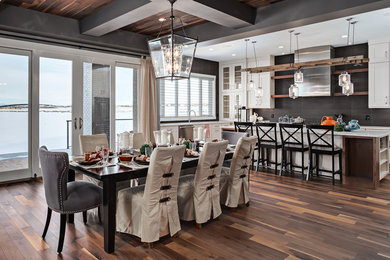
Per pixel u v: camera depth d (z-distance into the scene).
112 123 5.66
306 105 7.15
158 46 3.02
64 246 2.44
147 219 2.36
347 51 6.37
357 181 4.45
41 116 4.78
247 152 3.19
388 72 5.66
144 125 5.98
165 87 7.16
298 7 3.63
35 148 4.73
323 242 2.50
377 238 2.57
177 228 2.58
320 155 4.88
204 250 2.36
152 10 3.50
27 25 4.07
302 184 4.41
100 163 2.72
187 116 7.71
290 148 4.80
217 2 3.51
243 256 2.27
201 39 4.88
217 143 2.76
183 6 3.37
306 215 3.13
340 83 4.75
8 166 4.50
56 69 4.91
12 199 3.66
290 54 7.29
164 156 2.34
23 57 4.55
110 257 2.26
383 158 4.70
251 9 4.01
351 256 2.26
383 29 5.07
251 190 4.09
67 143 5.09
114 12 3.82
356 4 3.16
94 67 5.38
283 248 2.39
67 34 4.46
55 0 3.77
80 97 5.20
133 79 6.00
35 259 2.22
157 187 2.39
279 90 7.59
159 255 2.29
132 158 2.82
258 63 7.56
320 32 5.24
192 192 2.84
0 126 4.40
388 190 4.07
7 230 2.75
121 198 2.61
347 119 6.53
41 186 4.27
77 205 2.37
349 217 3.07
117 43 5.14
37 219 3.02
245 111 7.79
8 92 4.44
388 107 5.71
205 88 8.20
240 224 2.89
